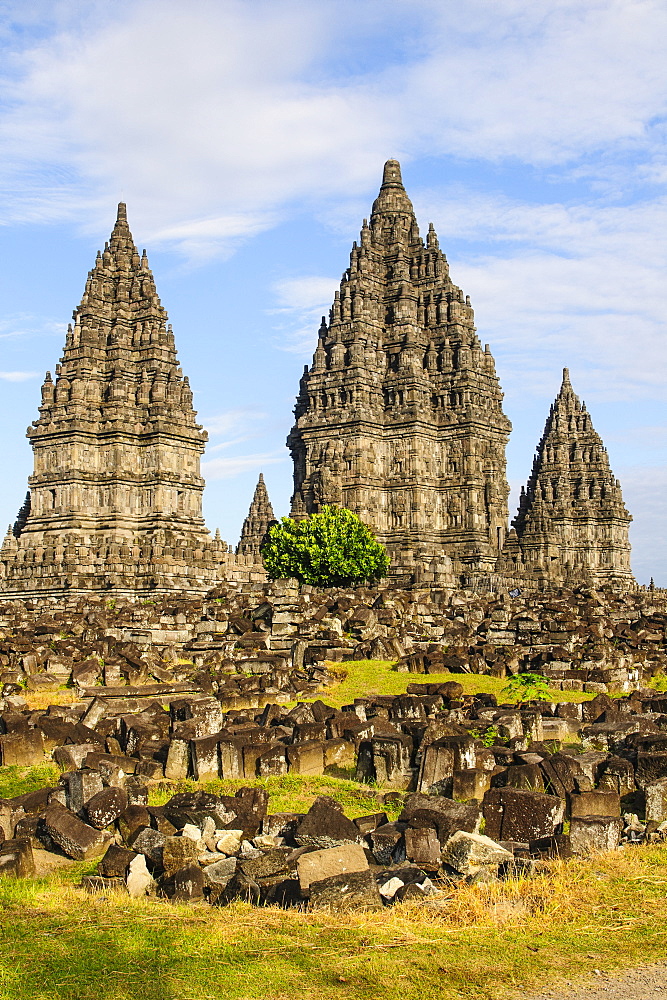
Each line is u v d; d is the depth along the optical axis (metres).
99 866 19.11
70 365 101.62
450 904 17.41
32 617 61.53
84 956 15.41
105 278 105.12
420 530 117.69
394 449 120.62
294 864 18.52
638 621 56.03
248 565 94.94
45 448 99.75
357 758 26.69
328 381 121.75
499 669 41.06
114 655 44.41
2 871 19.08
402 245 133.00
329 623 51.41
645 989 14.70
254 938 16.09
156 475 97.69
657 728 27.92
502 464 128.50
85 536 95.38
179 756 26.22
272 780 25.55
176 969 15.08
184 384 103.25
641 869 18.88
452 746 24.48
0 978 14.81
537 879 18.28
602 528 159.25
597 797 21.89
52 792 22.88
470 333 129.25
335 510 105.19
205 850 19.31
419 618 58.00
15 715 30.33
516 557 125.81
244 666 43.06
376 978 14.92
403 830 19.77
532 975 15.14
